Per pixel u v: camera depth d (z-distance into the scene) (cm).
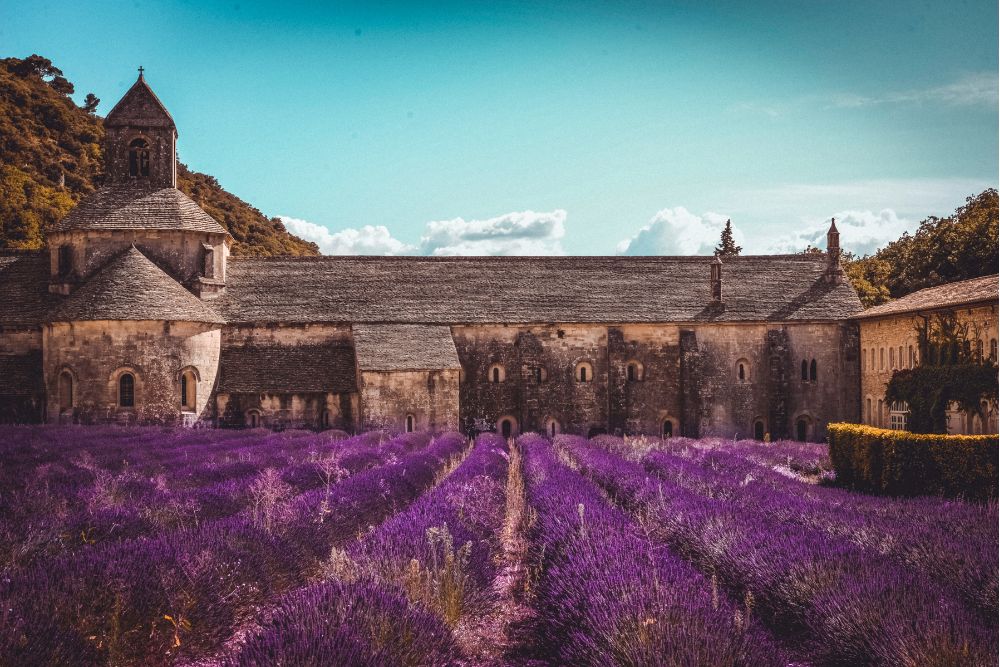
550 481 2328
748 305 6000
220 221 12506
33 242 8544
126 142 5566
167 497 1983
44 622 980
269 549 1414
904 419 4928
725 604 1177
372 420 5053
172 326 4822
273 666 873
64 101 13200
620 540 1433
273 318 5438
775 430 5772
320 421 5219
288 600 1095
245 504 2028
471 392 5638
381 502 2159
